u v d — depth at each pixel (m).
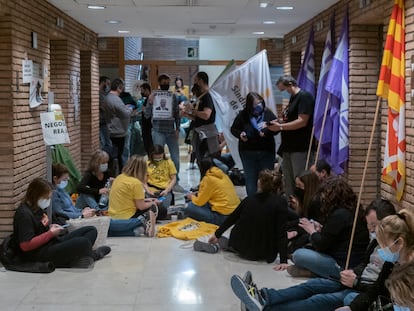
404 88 4.85
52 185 5.31
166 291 4.39
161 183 7.08
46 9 6.70
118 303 4.14
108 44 12.87
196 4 7.03
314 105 6.73
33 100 5.98
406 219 2.73
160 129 8.66
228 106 8.07
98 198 6.63
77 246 4.88
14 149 5.41
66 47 8.06
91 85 9.76
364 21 6.25
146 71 13.27
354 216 4.25
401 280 2.38
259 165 6.97
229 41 13.30
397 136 4.91
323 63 6.95
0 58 5.37
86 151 9.70
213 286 4.52
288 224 5.12
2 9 5.11
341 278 3.61
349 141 6.55
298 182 5.34
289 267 4.76
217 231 5.38
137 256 5.32
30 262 4.87
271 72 12.70
